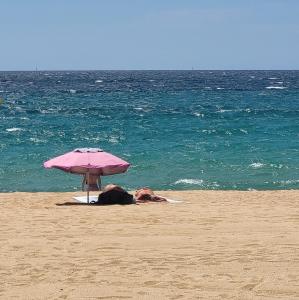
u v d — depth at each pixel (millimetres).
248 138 41875
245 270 9375
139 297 8102
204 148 36781
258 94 103250
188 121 55219
